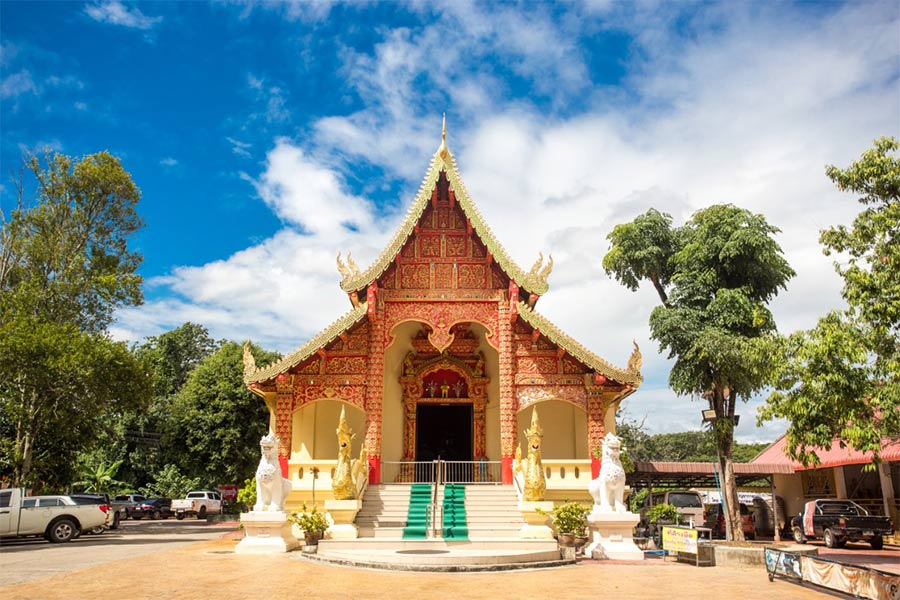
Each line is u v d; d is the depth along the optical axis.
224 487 45.03
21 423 27.89
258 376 22.52
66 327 25.05
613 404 24.30
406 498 20.77
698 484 36.28
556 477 21.25
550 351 23.14
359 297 24.33
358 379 22.89
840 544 24.94
